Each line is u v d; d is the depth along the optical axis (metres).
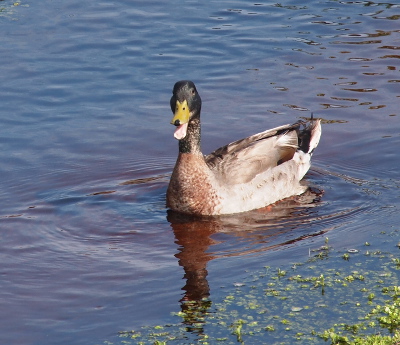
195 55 20.25
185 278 11.16
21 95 18.09
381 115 17.20
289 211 13.59
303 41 20.88
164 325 9.94
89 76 19.08
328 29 21.53
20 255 12.02
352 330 9.48
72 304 10.58
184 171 13.34
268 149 14.21
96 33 21.34
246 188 13.67
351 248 11.81
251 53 20.31
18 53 20.06
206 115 17.42
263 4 23.31
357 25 21.73
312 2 23.38
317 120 15.51
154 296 10.70
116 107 17.73
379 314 9.79
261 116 17.33
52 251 12.15
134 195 14.29
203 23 22.03
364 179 14.77
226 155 14.09
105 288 10.97
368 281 10.72
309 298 10.36
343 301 10.23
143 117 17.33
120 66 19.61
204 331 9.73
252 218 13.34
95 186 14.63
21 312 10.39
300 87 18.58
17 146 16.02
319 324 9.72
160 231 12.87
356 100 17.92
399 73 19.08
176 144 16.30
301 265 11.34
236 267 11.43
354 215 13.20
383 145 15.97
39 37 20.97
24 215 13.45
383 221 12.81
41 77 18.94
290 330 9.62
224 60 19.98
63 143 16.20
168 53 20.33
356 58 19.89
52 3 23.30
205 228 12.95
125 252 12.08
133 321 10.09
